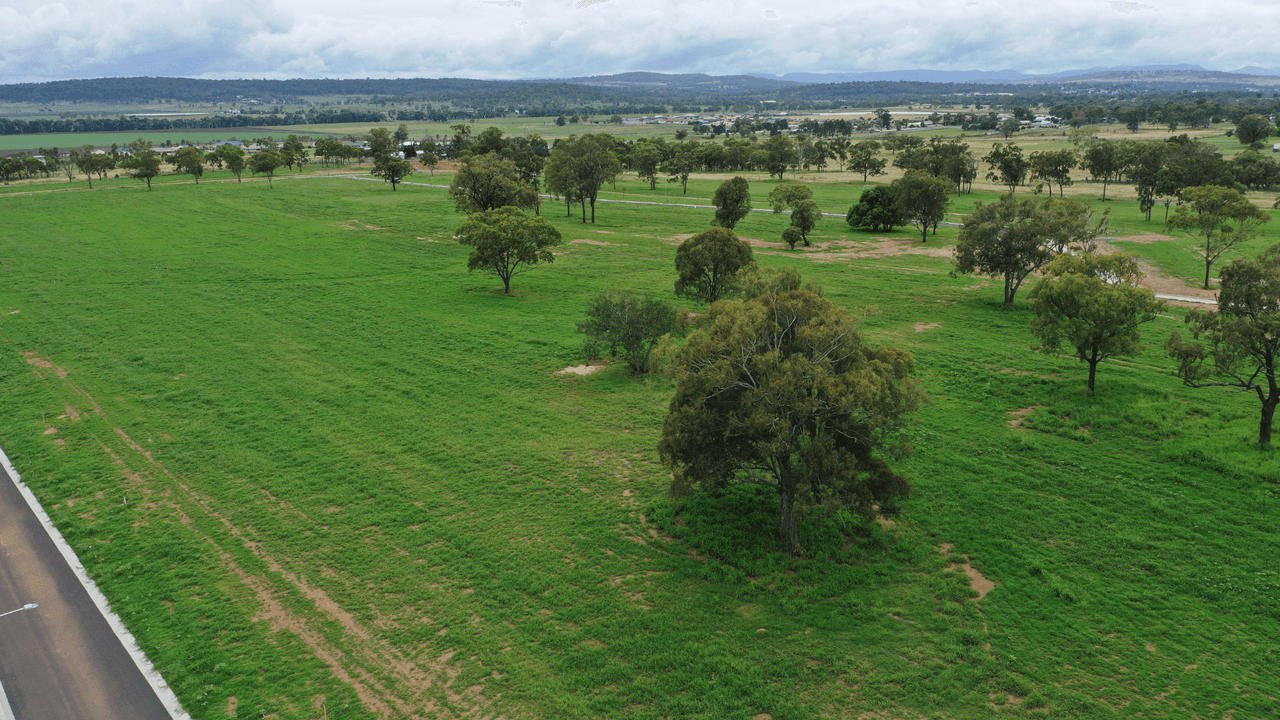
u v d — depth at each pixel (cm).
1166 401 4450
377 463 3869
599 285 7875
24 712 2294
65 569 3017
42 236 10606
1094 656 2383
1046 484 3506
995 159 16512
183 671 2411
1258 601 2627
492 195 9975
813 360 2834
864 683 2278
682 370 2866
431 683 2336
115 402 4747
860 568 2886
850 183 19250
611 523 3256
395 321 6500
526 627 2583
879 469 2928
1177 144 16138
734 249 6156
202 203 14025
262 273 8375
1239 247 9381
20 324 6438
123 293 7481
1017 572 2834
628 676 2342
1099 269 4825
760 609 2656
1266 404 3750
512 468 3784
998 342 5756
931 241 10644
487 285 7894
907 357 2986
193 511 3434
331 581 2878
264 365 5409
